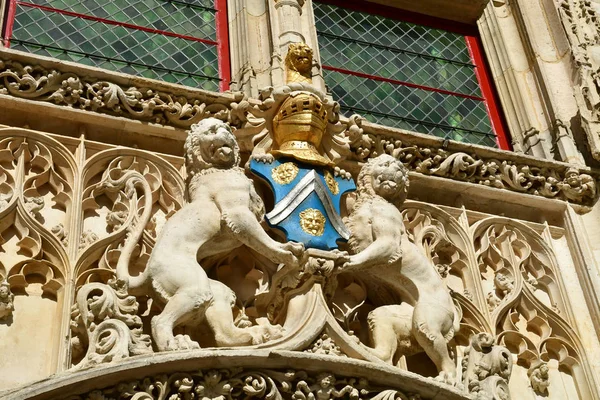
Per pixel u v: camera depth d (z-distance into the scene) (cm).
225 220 889
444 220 1041
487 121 1238
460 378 915
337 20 1280
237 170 928
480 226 1051
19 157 930
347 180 985
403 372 851
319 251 897
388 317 911
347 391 839
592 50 1230
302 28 1150
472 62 1301
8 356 836
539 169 1107
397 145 1053
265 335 846
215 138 921
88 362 794
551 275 1054
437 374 930
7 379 825
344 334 869
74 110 965
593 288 1038
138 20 1156
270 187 947
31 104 955
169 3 1189
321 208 938
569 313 1027
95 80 983
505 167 1090
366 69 1243
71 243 891
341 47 1254
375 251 920
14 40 1074
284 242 938
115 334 814
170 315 838
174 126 991
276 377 827
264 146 991
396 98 1226
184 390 797
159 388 794
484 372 894
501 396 882
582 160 1136
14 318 855
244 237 889
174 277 853
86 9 1139
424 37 1311
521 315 1018
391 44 1285
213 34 1180
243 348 821
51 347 849
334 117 1014
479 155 1088
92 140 968
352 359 839
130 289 859
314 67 1096
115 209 930
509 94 1236
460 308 984
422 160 1063
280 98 1000
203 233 886
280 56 1089
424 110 1226
